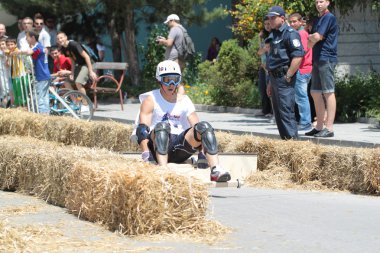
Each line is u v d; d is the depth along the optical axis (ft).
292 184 73.67
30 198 65.67
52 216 56.54
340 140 99.19
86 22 198.08
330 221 55.26
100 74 199.00
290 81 89.66
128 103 180.65
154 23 195.62
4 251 43.04
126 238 48.42
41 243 46.55
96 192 53.01
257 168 78.13
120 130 94.38
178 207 49.24
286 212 58.85
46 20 187.01
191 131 61.52
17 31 212.43
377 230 52.08
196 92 169.07
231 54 154.10
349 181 70.90
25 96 122.21
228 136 82.53
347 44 159.22
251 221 54.75
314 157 73.82
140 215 48.47
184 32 131.95
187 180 49.44
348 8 139.33
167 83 63.82
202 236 48.93
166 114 64.18
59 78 134.72
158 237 48.16
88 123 97.81
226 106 155.33
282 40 89.40
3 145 71.26
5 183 70.38
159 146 60.23
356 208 61.16
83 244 46.57
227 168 75.05
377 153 68.59
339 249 46.21
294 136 90.38
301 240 48.60
